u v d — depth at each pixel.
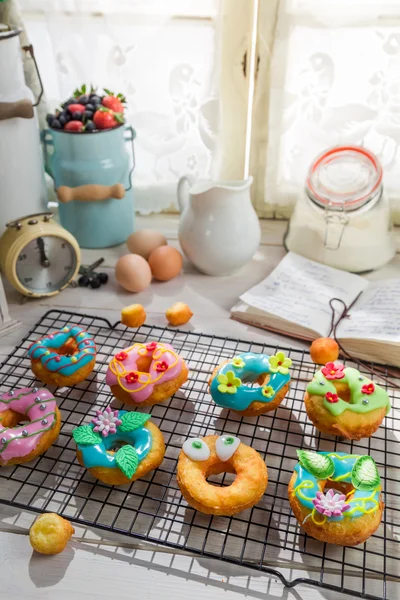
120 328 0.85
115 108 0.92
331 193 0.89
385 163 0.98
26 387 0.73
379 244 0.91
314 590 0.57
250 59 0.94
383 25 0.87
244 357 0.73
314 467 0.61
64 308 0.89
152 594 0.56
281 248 1.01
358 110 0.94
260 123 0.99
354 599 0.56
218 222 0.88
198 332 0.84
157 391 0.71
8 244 0.85
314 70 0.93
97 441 0.65
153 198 1.07
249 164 1.04
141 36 0.91
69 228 0.99
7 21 0.91
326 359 0.76
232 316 0.87
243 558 0.59
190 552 0.59
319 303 0.85
